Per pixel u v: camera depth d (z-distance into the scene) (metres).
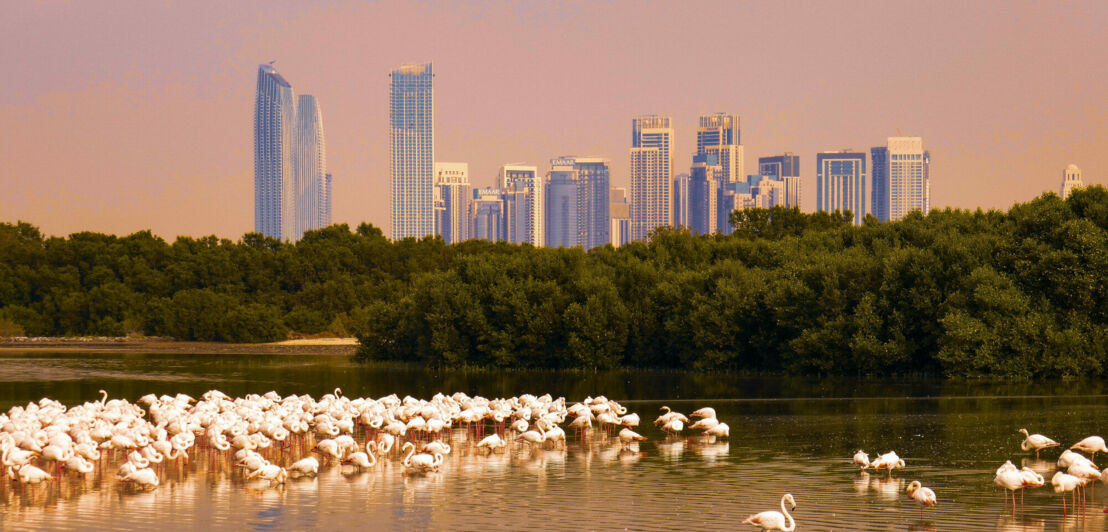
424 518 32.12
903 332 80.94
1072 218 81.00
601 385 80.31
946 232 89.56
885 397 66.88
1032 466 39.41
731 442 46.69
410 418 49.59
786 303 85.50
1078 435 47.44
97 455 39.22
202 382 83.00
